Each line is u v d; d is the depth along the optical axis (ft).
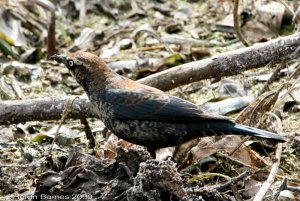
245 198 35.06
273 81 43.47
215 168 37.68
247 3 55.67
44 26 54.90
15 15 54.13
